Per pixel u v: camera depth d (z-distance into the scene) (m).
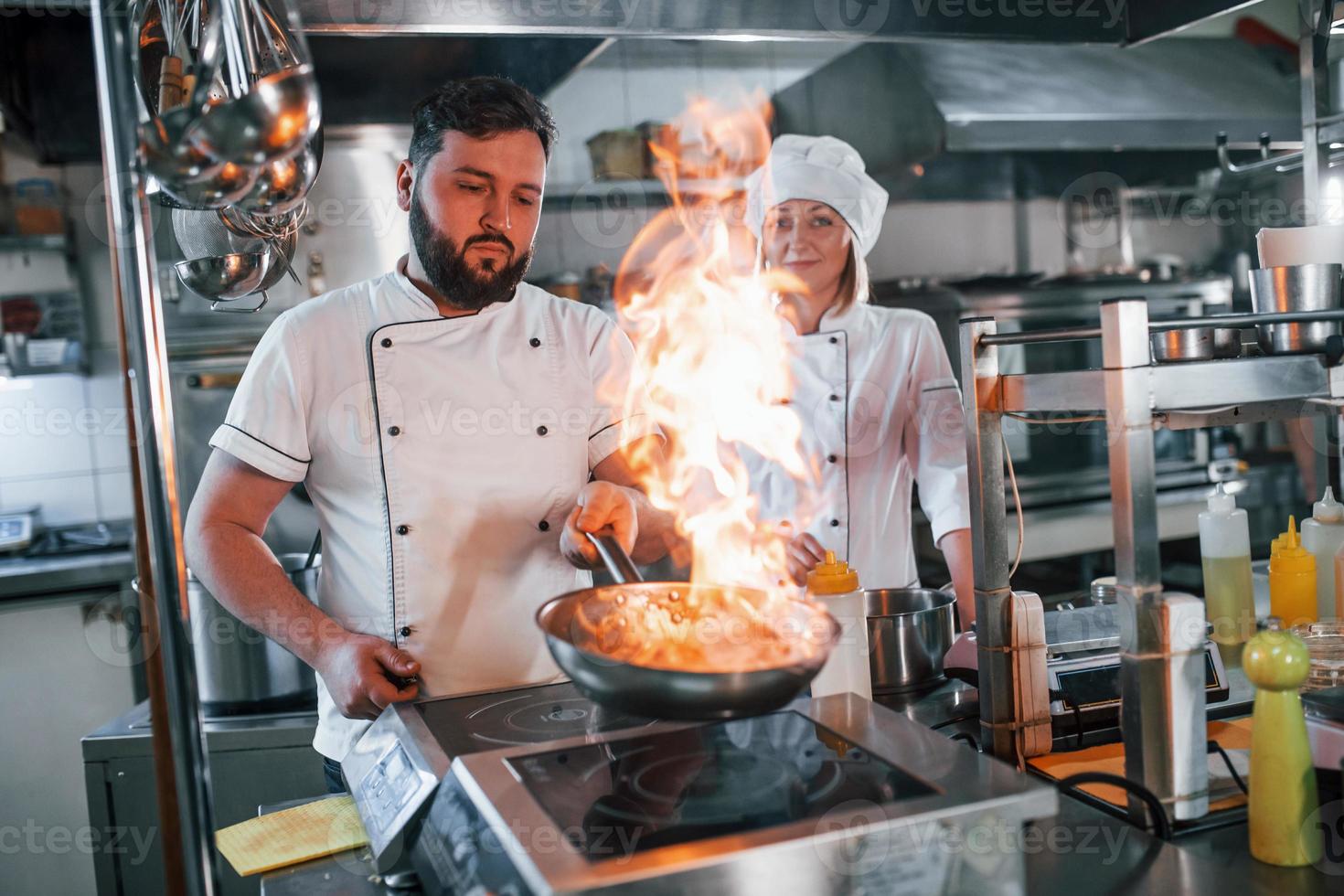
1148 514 1.05
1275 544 1.63
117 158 0.76
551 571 1.71
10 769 3.10
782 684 0.89
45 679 3.12
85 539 3.47
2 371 3.52
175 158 0.81
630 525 1.47
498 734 1.18
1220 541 1.64
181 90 1.02
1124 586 1.06
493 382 1.69
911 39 1.91
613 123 4.07
